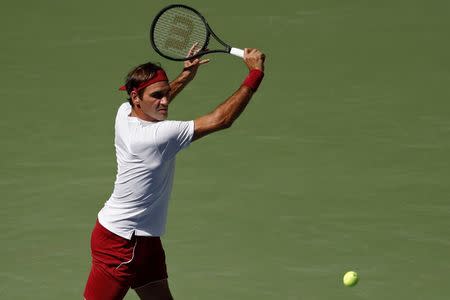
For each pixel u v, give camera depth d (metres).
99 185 29.02
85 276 23.12
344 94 37.91
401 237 24.81
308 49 44.28
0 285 22.61
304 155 31.20
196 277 22.92
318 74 40.69
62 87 39.81
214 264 23.58
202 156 31.30
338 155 31.14
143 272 18.19
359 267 23.22
